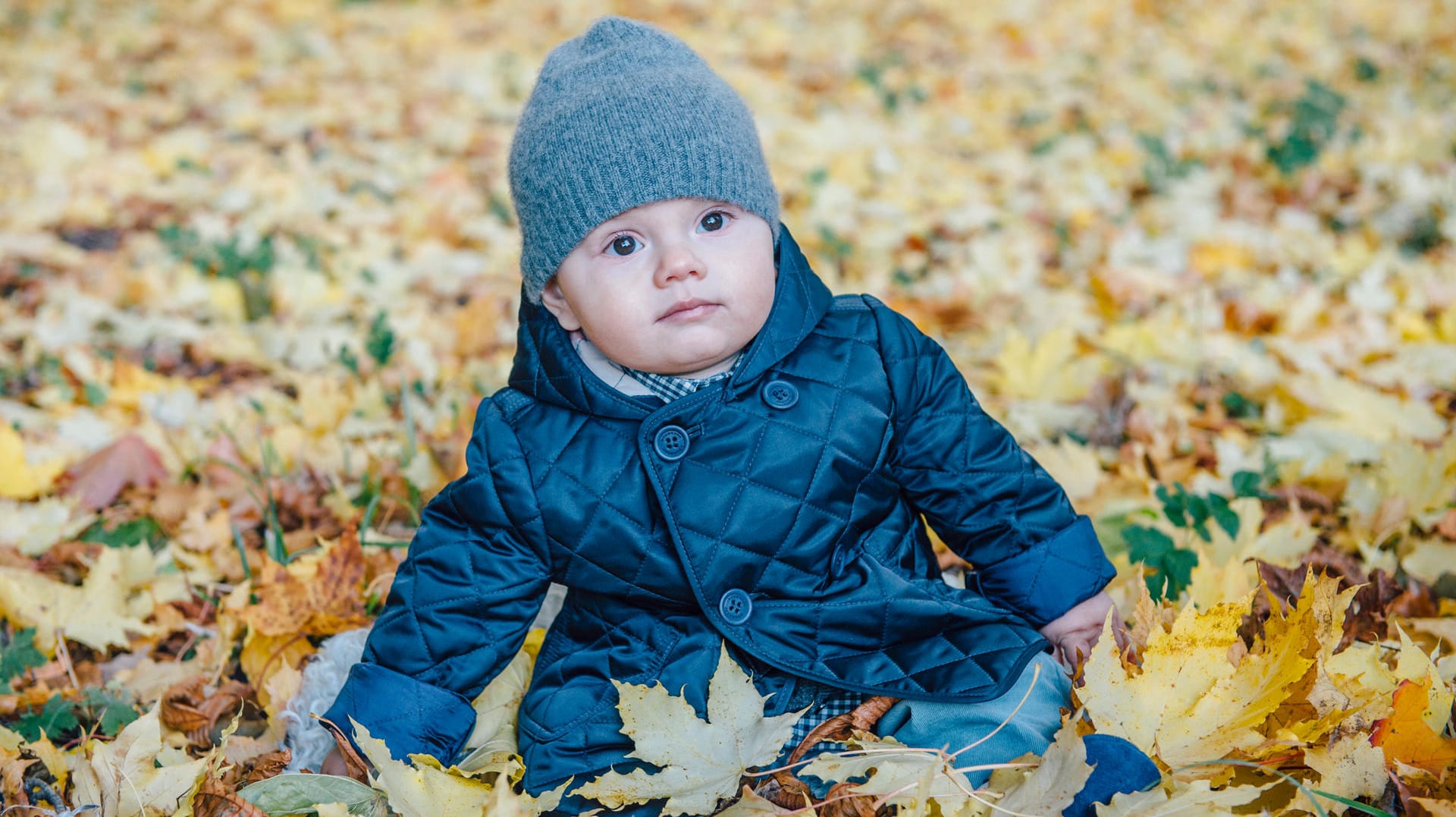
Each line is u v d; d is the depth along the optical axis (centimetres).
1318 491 270
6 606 231
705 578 181
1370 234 440
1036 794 156
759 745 168
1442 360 331
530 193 184
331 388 320
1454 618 212
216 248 407
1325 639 171
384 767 166
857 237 463
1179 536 236
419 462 280
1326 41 751
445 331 379
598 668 186
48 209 479
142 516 281
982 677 174
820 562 186
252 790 171
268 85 694
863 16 895
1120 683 168
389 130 617
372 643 186
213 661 225
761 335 188
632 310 177
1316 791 150
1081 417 306
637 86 179
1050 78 707
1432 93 605
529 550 187
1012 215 485
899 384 196
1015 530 193
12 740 191
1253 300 377
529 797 168
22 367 354
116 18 845
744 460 184
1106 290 388
